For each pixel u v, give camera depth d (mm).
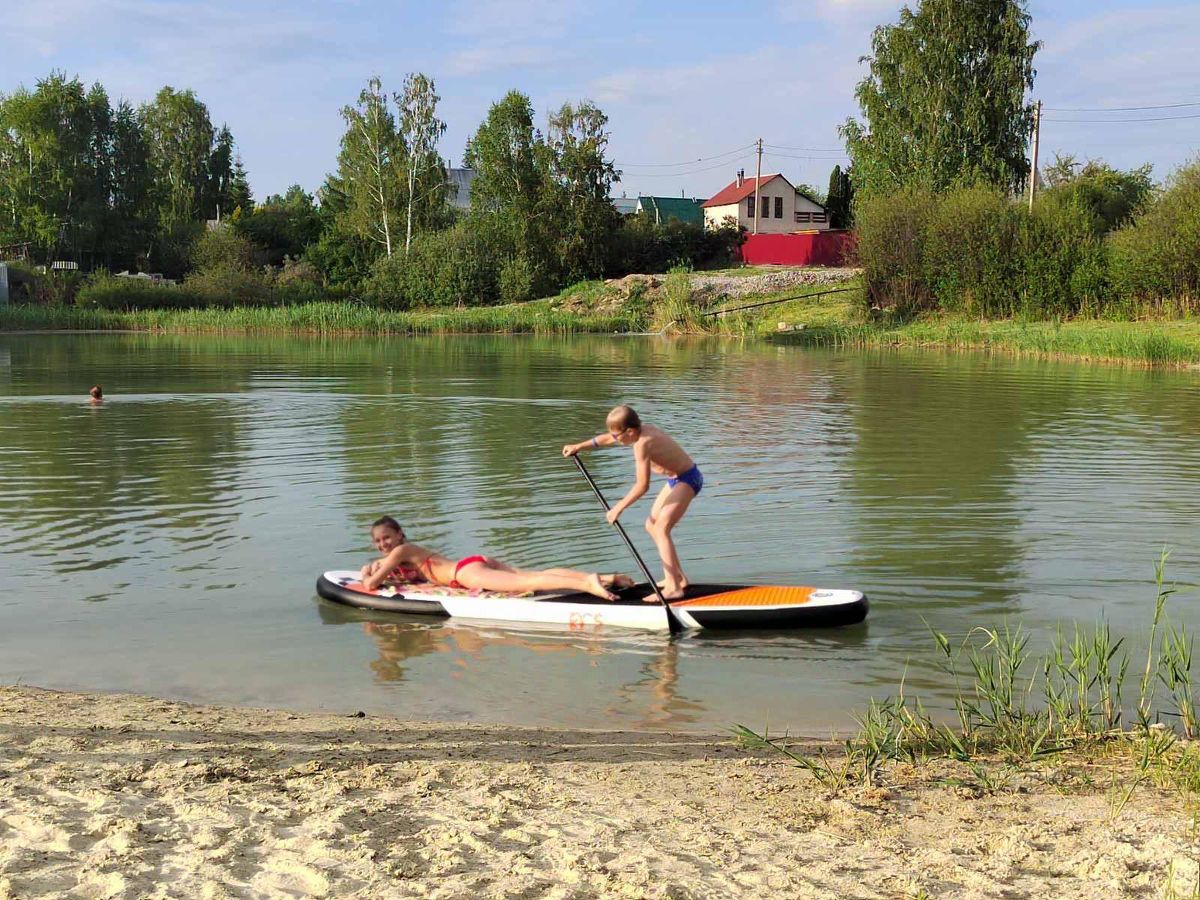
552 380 24922
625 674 6664
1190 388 22391
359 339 43469
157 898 3777
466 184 109625
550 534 9969
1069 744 5422
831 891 3855
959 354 32969
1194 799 4711
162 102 90250
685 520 10500
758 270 56188
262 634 7379
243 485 12211
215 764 5059
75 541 9734
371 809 4562
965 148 49750
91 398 20438
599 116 63781
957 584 8461
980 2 49656
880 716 5867
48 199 69688
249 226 79500
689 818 4520
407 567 8289
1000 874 3994
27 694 6137
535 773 5051
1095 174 58594
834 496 11531
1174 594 8180
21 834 4273
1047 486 12023
